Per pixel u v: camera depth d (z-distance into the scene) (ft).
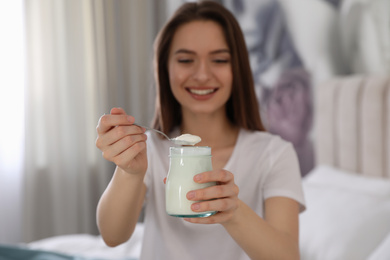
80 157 12.17
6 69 11.01
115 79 12.77
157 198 4.34
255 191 4.33
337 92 9.39
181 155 3.14
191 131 4.66
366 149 8.86
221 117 4.65
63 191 11.97
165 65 4.68
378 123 8.64
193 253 4.11
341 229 6.65
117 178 3.69
